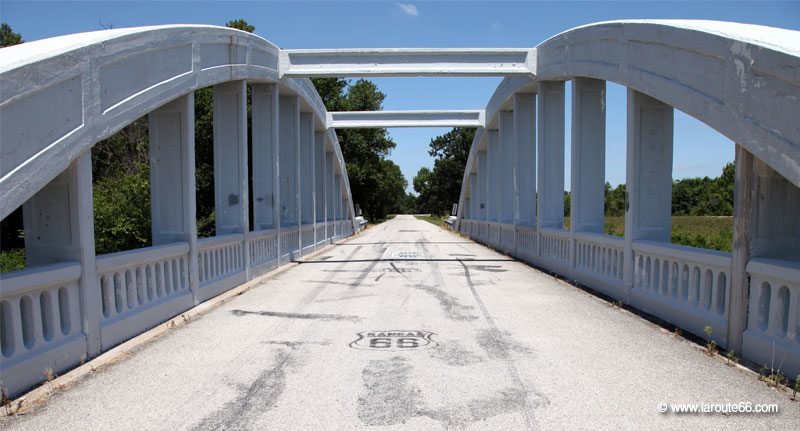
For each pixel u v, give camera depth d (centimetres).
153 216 832
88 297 555
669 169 824
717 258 588
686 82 664
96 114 580
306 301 898
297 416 402
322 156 2347
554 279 1164
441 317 760
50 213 550
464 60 1419
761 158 507
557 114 1422
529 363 532
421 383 474
